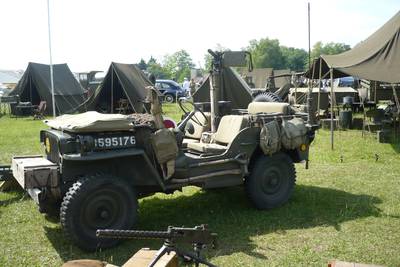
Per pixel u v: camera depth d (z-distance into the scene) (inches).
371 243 169.6
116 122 164.4
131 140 169.9
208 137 217.8
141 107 562.3
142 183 173.6
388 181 265.9
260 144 203.2
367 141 429.4
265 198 210.4
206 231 90.2
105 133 165.5
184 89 1240.8
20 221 194.7
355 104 628.1
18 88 815.1
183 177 184.7
